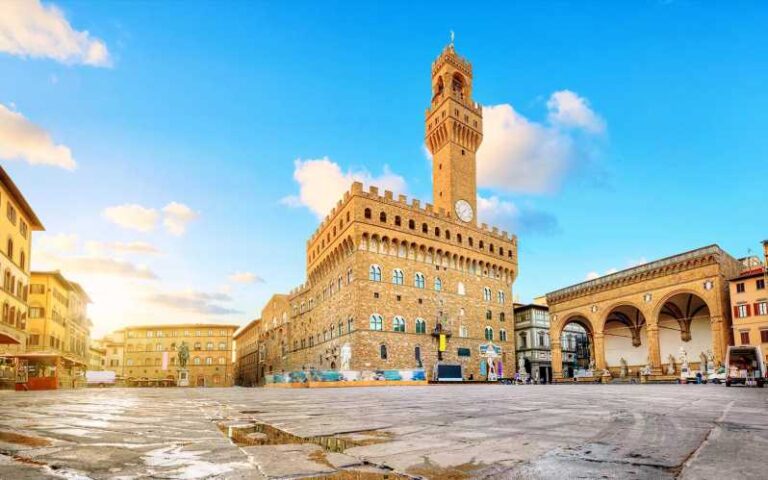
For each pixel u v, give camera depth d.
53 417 14.04
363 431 10.61
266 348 145.75
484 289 100.38
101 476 5.84
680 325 87.88
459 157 102.06
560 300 99.88
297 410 17.55
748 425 11.44
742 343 69.81
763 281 68.62
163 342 184.62
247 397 31.61
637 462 6.90
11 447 8.00
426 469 6.46
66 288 107.50
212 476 5.88
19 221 72.62
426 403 21.81
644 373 81.50
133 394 39.41
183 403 23.17
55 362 61.72
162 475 5.91
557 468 6.52
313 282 106.56
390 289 85.88
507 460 7.09
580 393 32.69
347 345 84.38
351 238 85.25
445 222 96.06
